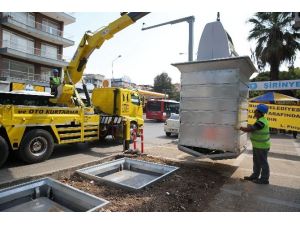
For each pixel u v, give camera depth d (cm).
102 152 969
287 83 1845
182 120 739
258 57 2241
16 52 3053
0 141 686
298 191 547
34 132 765
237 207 455
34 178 578
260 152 596
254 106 1456
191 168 705
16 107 721
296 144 1277
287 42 2130
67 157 868
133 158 799
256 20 2238
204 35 754
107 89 1182
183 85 738
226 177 637
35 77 3450
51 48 3750
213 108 683
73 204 473
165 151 966
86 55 1000
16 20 3069
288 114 1391
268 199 498
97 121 995
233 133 651
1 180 593
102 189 519
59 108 842
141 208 429
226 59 644
